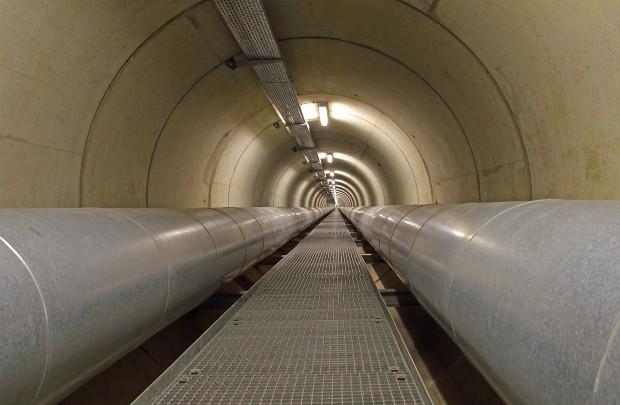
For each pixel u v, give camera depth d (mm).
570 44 3078
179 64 5391
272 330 2926
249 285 7590
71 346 2045
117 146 5188
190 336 4789
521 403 1510
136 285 2689
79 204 4578
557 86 3465
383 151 12172
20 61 3416
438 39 4738
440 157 7625
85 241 2381
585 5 2742
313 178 27203
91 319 2193
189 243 3770
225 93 7070
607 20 2646
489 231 2049
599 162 3150
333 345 2619
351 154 15797
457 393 3588
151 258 3002
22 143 3703
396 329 2826
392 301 4664
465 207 2967
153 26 4484
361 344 2631
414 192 11164
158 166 6422
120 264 2574
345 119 10719
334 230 13805
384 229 5980
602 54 2818
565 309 1203
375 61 6281
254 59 5707
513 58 3877
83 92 4258
